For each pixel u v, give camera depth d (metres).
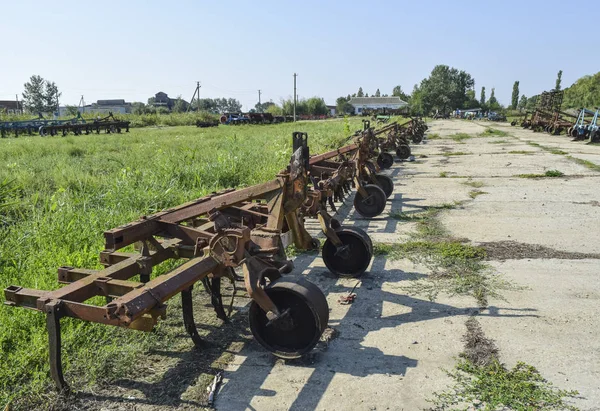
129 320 2.95
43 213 7.20
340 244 5.47
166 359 3.84
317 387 3.46
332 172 7.73
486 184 11.81
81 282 3.48
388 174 13.98
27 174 10.10
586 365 3.67
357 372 3.65
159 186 8.59
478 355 3.84
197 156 13.24
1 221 6.46
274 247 4.07
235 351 3.98
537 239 7.00
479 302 4.87
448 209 9.12
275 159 12.36
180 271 3.52
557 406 3.18
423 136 28.72
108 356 3.73
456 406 3.21
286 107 87.44
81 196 8.11
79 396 3.34
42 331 3.87
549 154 17.88
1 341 3.68
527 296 5.00
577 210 8.76
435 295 5.07
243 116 53.91
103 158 14.94
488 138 27.22
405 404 3.24
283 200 4.30
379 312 4.69
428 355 3.86
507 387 3.38
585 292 5.07
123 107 124.19
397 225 8.02
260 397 3.35
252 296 3.62
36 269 4.82
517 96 118.31
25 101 101.50
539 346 3.96
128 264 3.90
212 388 3.42
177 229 4.29
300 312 3.73
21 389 3.31
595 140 22.58
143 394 3.38
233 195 4.27
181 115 60.75
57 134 34.03
